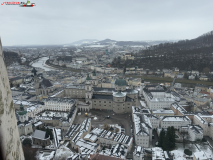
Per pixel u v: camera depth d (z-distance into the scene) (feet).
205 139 577.43
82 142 527.81
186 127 636.89
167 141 535.19
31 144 542.57
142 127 578.66
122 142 537.24
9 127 48.96
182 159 479.41
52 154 488.85
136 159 469.16
